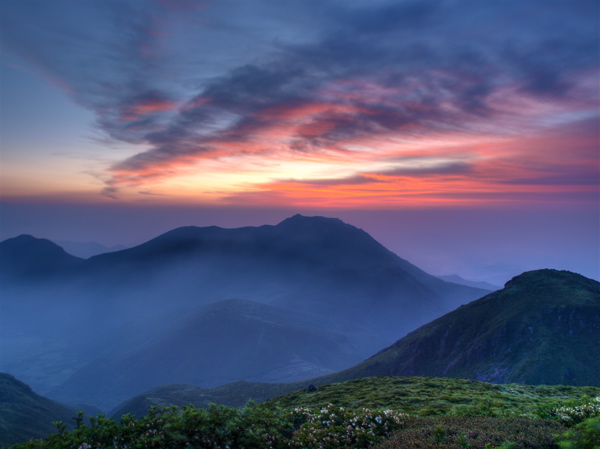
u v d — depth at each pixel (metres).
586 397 20.95
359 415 19.34
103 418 15.19
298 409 21.14
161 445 14.12
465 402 31.98
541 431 15.25
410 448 14.41
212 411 16.89
